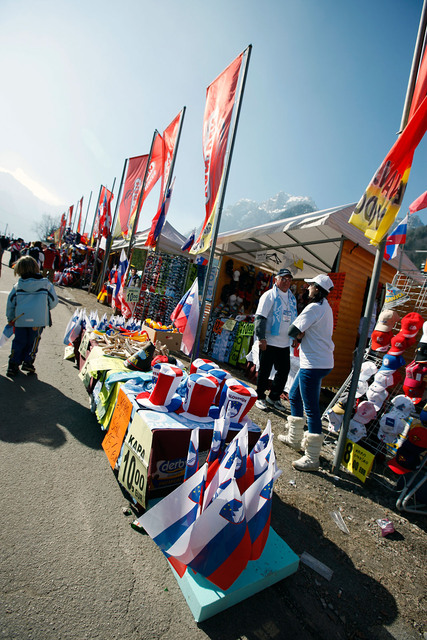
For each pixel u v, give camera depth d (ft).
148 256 31.91
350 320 21.76
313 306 10.66
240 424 7.86
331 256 24.12
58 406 11.74
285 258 23.99
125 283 24.59
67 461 8.73
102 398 10.23
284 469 10.69
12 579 5.31
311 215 18.34
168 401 7.90
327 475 10.91
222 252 27.43
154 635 4.94
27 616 4.80
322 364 10.68
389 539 8.36
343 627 5.79
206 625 5.29
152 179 26.02
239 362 22.33
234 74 12.46
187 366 19.76
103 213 44.62
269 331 15.28
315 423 10.77
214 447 6.29
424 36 9.61
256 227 20.48
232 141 12.26
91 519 6.94
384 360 12.39
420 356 11.28
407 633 5.89
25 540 6.08
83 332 16.07
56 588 5.32
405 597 6.66
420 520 9.44
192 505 5.55
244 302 29.53
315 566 6.97
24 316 13.00
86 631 4.78
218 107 13.34
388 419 11.53
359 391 12.71
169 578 6.01
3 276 45.44
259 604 5.88
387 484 11.19
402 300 13.26
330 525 8.43
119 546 6.44
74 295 43.45
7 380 13.10
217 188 12.95
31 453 8.73
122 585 5.65
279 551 6.71
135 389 8.87
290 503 9.02
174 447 7.06
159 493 7.27
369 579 6.96
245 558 5.43
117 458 8.16
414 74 9.79
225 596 5.44
